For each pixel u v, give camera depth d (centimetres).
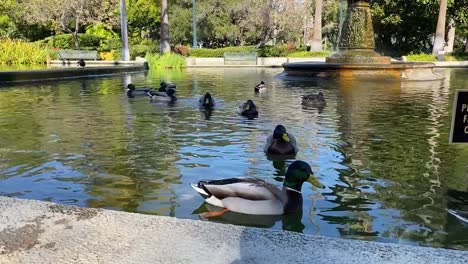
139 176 558
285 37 5650
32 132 826
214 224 261
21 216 275
